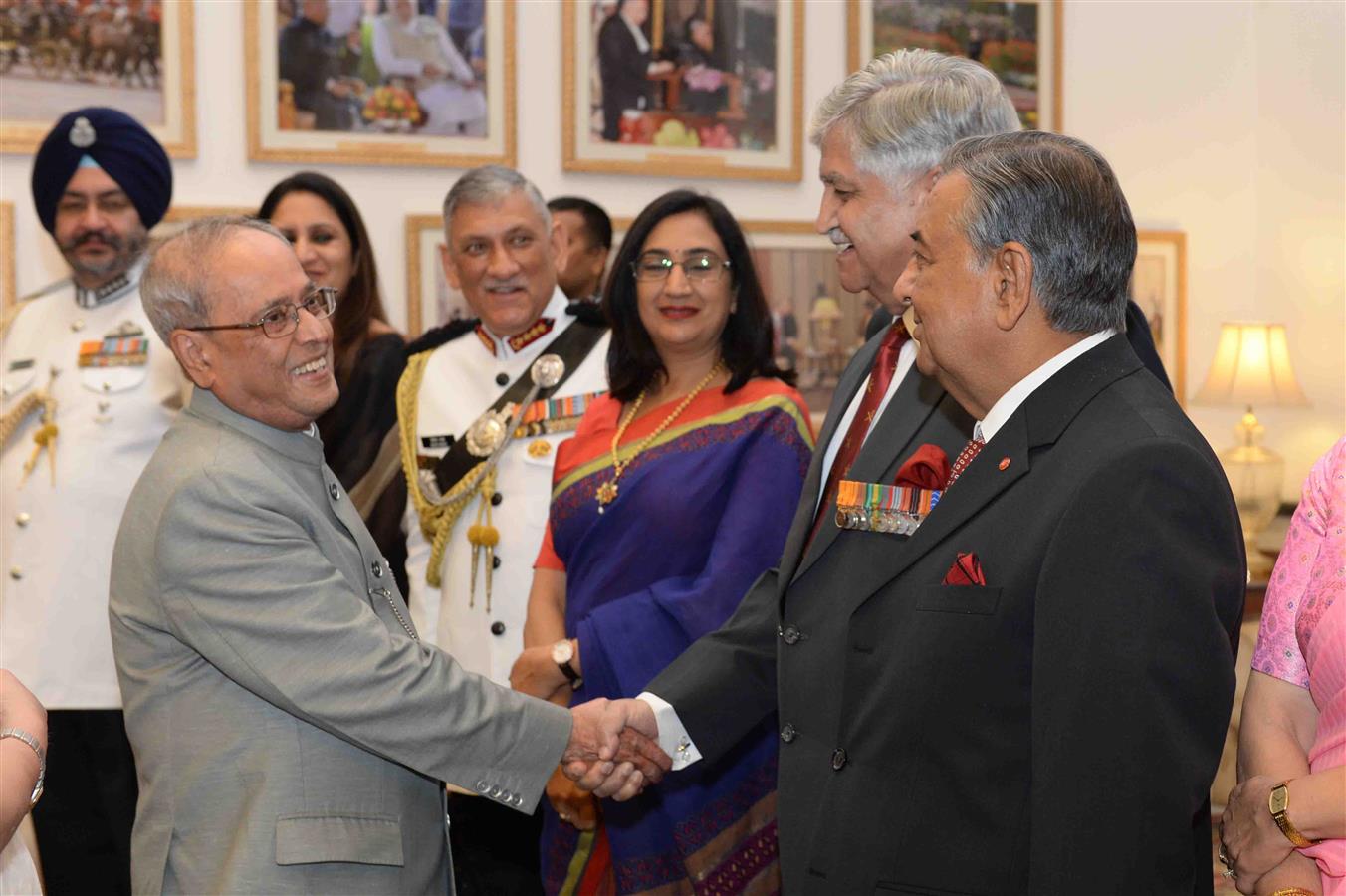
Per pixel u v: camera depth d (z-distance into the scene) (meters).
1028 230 1.62
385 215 4.86
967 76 2.08
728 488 2.65
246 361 2.01
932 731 1.65
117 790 3.33
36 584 3.27
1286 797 1.68
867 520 1.88
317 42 4.75
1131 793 1.46
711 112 5.11
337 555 2.04
